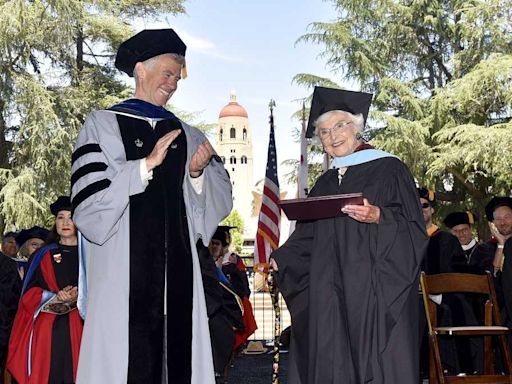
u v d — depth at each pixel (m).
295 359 4.68
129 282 3.90
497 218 7.61
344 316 4.47
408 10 25.41
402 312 4.35
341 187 4.63
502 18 23.72
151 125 4.15
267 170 11.96
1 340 6.49
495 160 21.08
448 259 7.46
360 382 4.32
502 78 22.00
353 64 24.98
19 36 21.66
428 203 7.57
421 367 7.24
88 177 3.90
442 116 23.53
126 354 3.82
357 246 4.45
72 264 6.09
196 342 4.02
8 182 21.42
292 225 10.94
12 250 9.63
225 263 9.60
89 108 23.58
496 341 7.35
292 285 4.70
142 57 4.21
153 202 4.00
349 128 4.74
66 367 5.77
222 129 120.06
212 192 4.34
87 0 24.53
